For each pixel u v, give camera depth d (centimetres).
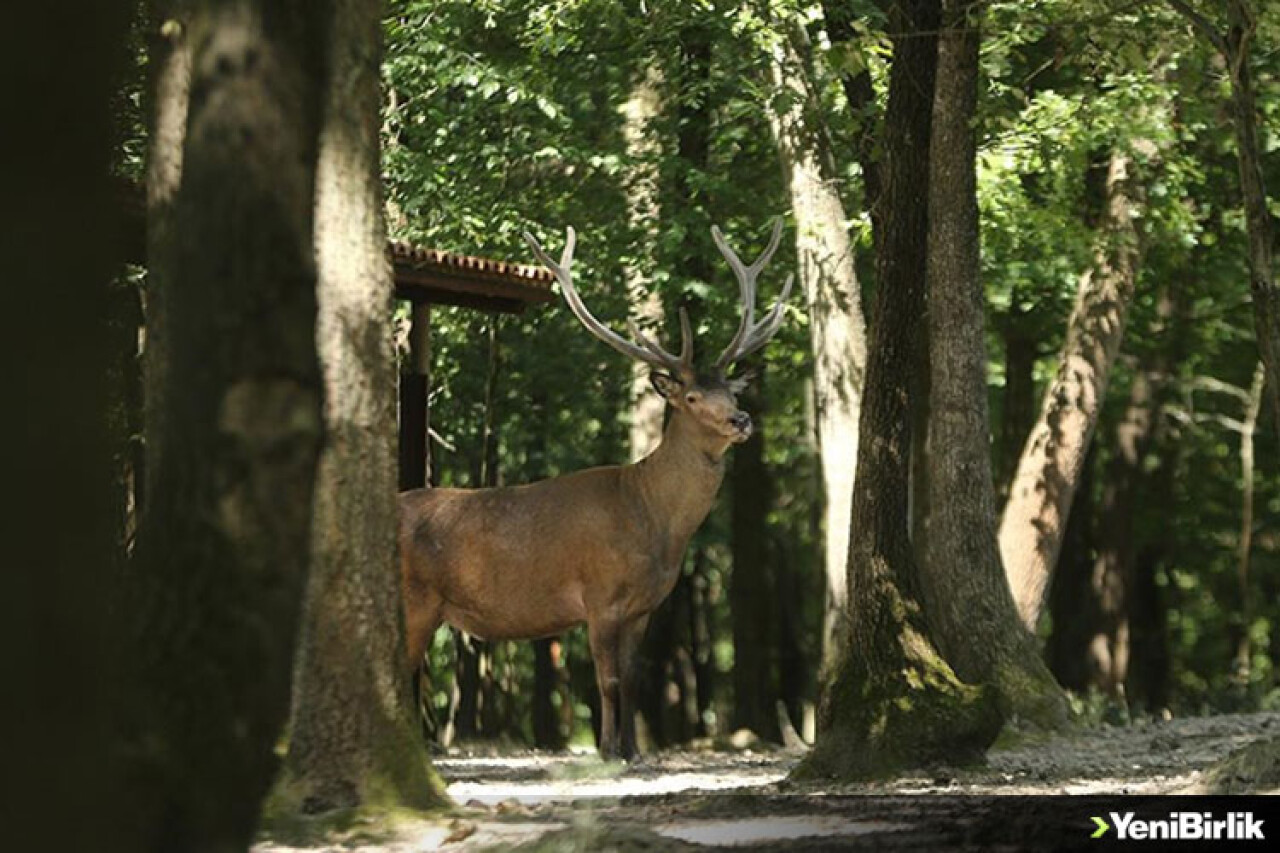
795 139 2447
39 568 487
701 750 2556
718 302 2717
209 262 595
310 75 613
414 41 2608
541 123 2720
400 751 1082
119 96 532
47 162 493
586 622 1762
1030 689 1870
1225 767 1209
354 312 1080
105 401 506
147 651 591
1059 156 2395
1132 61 1747
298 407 600
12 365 486
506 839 978
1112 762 1627
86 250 499
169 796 580
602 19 2566
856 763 1480
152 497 607
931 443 1931
